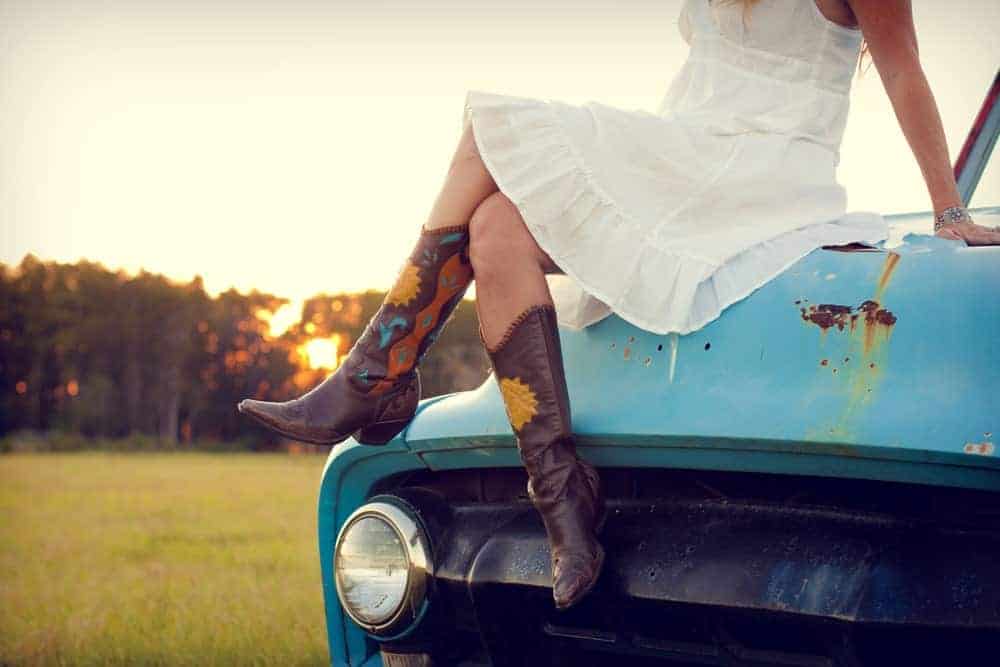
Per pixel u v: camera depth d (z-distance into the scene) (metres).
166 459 41.84
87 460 38.50
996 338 1.51
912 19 1.95
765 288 1.72
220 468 29.28
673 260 1.77
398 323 1.94
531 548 1.83
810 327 1.64
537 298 1.81
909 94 1.90
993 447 1.42
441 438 1.98
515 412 1.79
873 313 1.60
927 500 1.57
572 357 1.88
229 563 6.38
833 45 2.00
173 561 6.60
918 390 1.52
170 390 69.94
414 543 1.94
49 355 69.94
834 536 1.59
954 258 1.61
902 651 1.48
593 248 1.80
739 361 1.68
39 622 4.39
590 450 1.79
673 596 1.64
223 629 4.02
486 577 1.85
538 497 1.76
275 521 10.02
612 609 1.74
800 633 1.57
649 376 1.76
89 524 9.87
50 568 6.39
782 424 1.57
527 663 1.85
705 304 1.74
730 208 1.86
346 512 2.23
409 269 1.94
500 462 1.95
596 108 1.88
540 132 1.84
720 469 1.68
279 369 70.00
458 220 1.91
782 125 1.95
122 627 4.18
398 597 1.94
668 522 1.73
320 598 4.78
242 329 70.38
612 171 1.83
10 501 13.70
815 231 1.81
